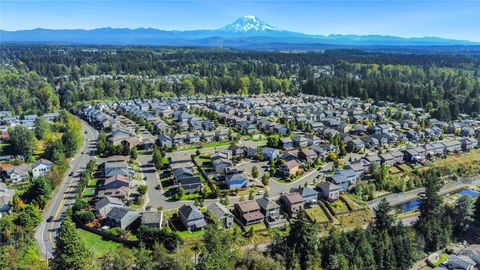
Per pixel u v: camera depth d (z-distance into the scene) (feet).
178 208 243.81
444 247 228.43
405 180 312.09
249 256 185.78
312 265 192.24
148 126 440.04
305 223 201.05
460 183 326.03
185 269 168.96
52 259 169.68
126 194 252.42
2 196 245.24
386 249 203.00
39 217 217.97
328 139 395.34
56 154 314.55
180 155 344.08
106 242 204.44
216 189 264.72
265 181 283.38
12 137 344.49
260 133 435.12
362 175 313.12
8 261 167.32
